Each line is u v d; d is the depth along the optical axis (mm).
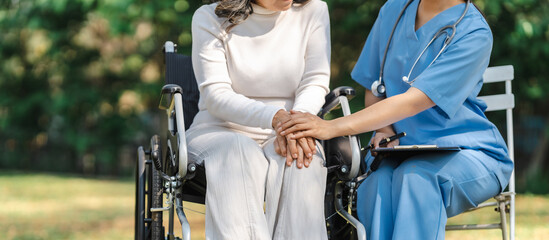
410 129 2838
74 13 11719
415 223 2506
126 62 12758
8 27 12219
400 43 2896
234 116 2689
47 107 13016
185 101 3244
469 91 2723
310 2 2951
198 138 2676
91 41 12758
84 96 12570
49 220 6496
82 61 12789
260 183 2480
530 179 9883
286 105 2867
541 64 8680
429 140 2795
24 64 13508
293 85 2865
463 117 2783
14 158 14547
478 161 2689
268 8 2807
